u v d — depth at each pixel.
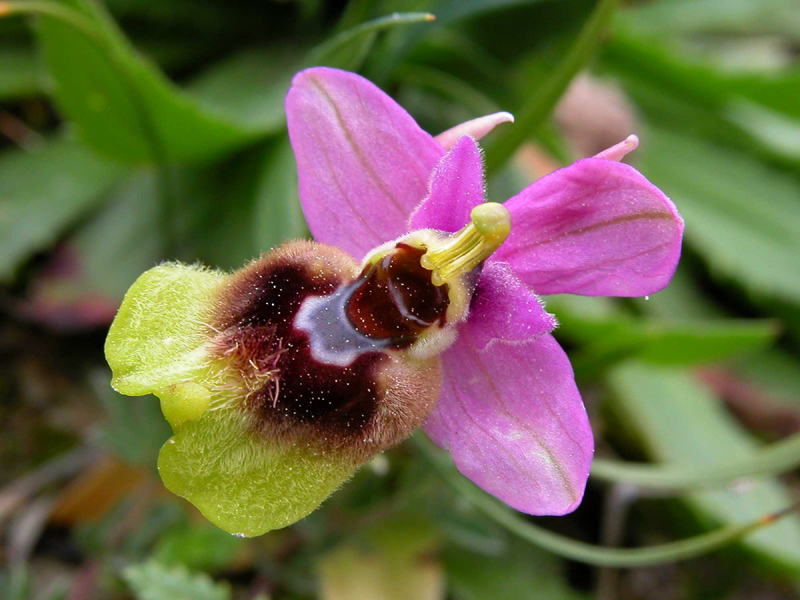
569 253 0.07
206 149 0.10
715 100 0.14
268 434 0.07
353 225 0.07
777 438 0.13
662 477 0.09
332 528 0.09
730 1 0.17
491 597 0.09
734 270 0.13
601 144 0.12
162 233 0.10
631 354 0.10
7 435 0.10
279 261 0.07
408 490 0.09
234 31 0.12
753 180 0.14
